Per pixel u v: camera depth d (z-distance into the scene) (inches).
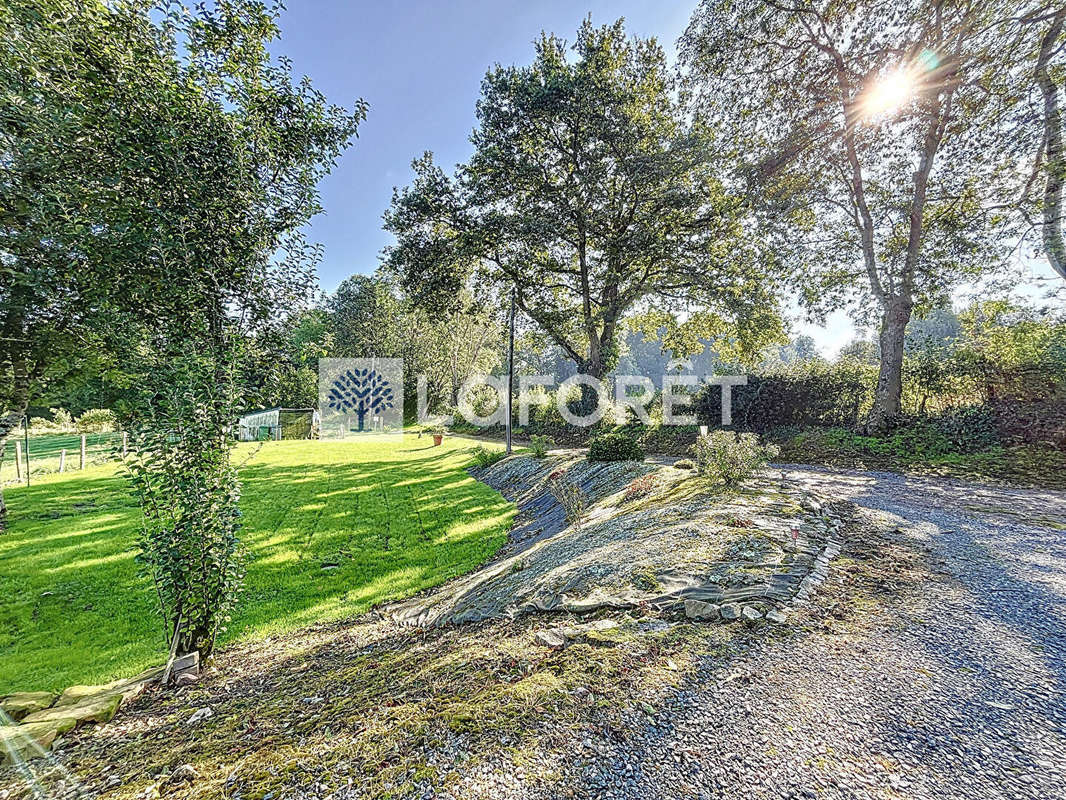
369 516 388.8
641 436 643.5
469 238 658.2
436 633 163.6
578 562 186.2
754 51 462.3
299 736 94.0
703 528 184.7
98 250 151.3
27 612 211.5
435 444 902.4
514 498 457.4
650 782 68.2
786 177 463.8
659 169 579.2
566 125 637.9
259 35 167.8
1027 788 65.9
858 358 536.4
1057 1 312.5
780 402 540.4
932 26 368.5
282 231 176.2
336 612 211.2
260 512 402.6
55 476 558.9
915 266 422.9
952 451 368.2
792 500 224.7
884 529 192.7
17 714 125.9
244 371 167.0
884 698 88.0
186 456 147.7
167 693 141.6
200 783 81.0
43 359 233.8
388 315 1438.2
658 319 817.5
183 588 149.6
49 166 153.3
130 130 143.5
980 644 106.4
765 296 602.5
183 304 152.1
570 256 743.1
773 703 86.9
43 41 144.6
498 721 84.0
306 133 176.4
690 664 100.7
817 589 136.6
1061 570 148.0
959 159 402.6
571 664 103.6
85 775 93.8
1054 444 335.3
